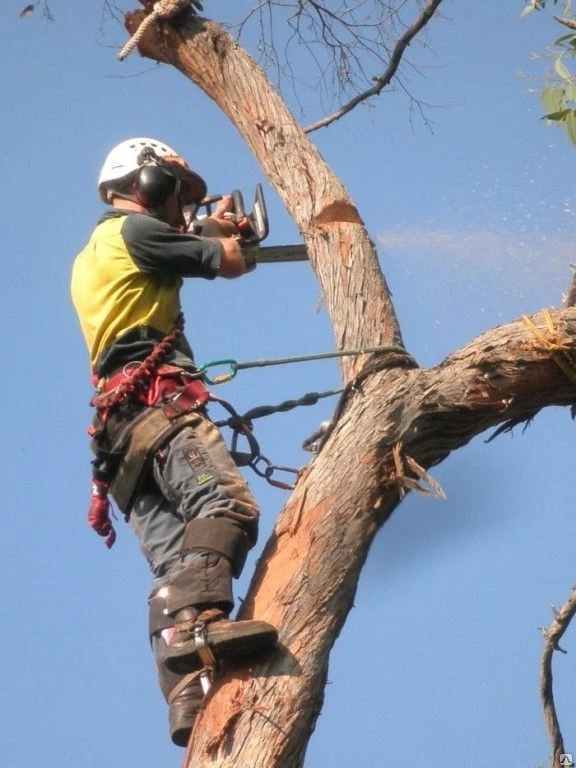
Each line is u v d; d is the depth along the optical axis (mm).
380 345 7414
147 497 7043
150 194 7414
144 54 8867
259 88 8391
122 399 6934
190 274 7211
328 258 7770
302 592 6562
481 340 7406
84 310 7238
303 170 8102
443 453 7352
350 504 6812
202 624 6324
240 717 6223
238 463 7344
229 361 7145
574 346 7250
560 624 8383
